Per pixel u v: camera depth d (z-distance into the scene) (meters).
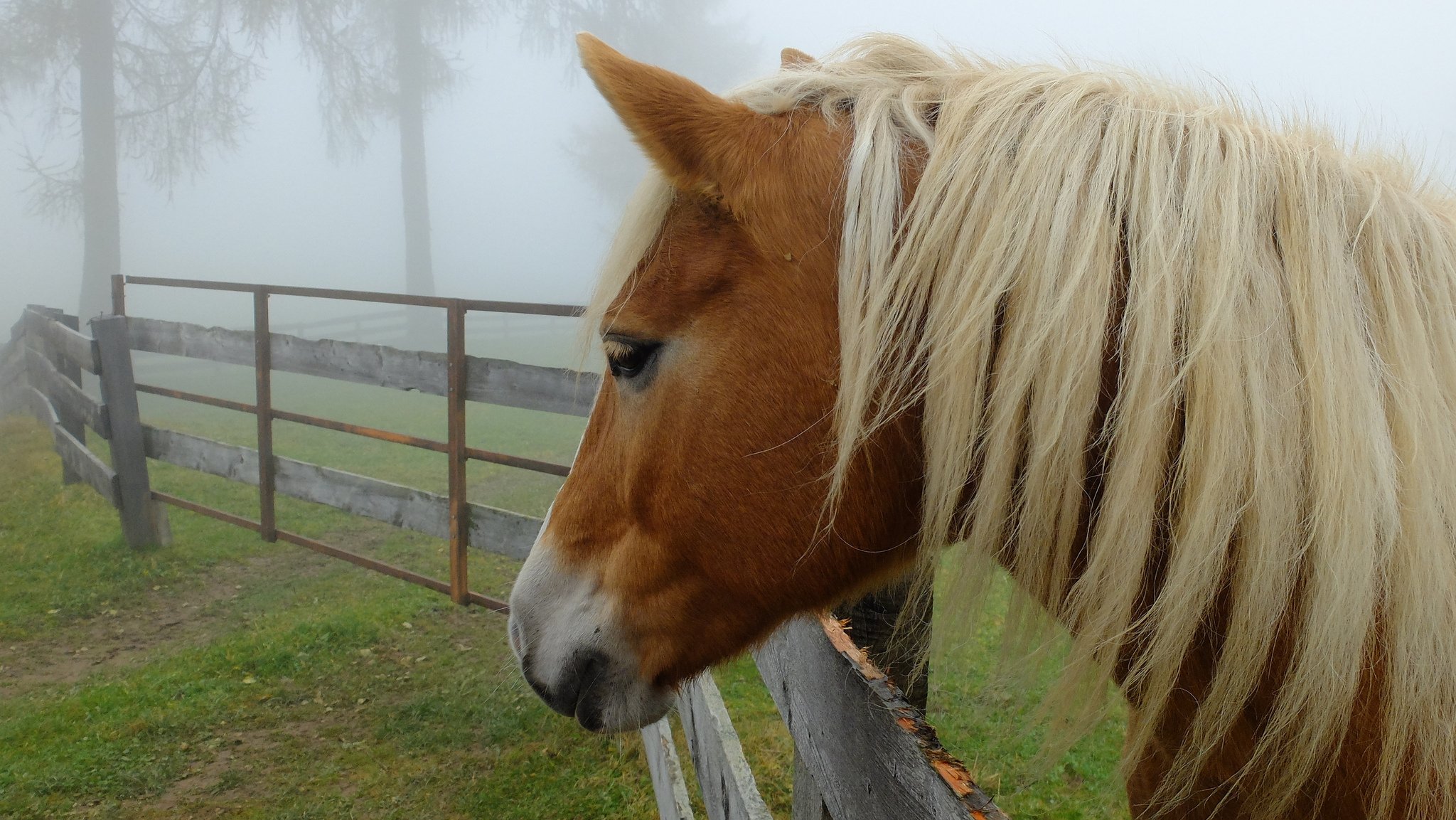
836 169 1.00
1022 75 1.04
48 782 3.22
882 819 0.99
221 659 4.20
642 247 1.11
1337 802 0.90
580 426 11.14
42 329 9.12
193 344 5.55
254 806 3.10
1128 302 0.87
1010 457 0.91
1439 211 0.99
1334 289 0.85
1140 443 0.85
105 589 5.14
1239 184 0.88
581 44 1.05
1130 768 0.97
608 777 3.20
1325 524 0.82
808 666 1.40
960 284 0.91
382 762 3.36
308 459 8.80
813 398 1.00
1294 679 0.86
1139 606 0.96
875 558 1.10
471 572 5.28
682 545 1.12
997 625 3.53
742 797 1.59
